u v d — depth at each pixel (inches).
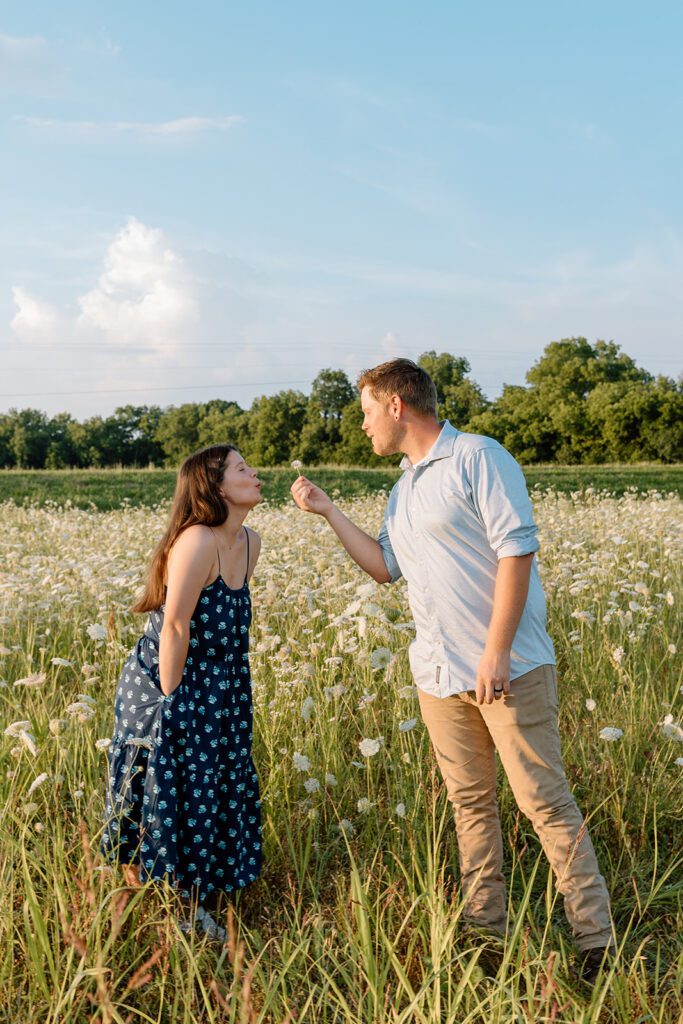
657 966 90.3
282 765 134.6
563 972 92.4
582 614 180.5
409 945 92.4
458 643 103.1
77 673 191.2
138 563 280.8
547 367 4042.8
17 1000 88.4
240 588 114.4
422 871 113.4
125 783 106.9
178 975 86.6
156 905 103.6
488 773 107.0
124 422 4596.5
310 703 131.1
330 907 110.4
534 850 126.0
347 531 121.0
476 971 87.4
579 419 2751.0
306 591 197.9
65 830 120.4
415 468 105.3
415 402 105.0
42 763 131.4
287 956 94.1
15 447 4308.6
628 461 2615.7
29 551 352.2
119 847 106.3
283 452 3737.7
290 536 335.0
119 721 109.7
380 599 206.5
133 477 1154.7
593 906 95.7
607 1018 88.5
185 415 4475.9
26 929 90.4
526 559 95.6
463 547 101.7
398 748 147.8
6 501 823.1
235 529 111.7
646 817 130.1
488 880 105.4
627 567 271.7
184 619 104.7
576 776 143.3
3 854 104.7
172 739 106.3
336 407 3878.0
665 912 110.4
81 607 229.0
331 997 86.7
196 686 108.0
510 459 100.1
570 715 165.6
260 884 116.5
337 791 136.6
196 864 107.3
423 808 126.0
